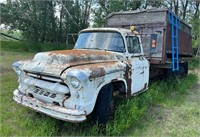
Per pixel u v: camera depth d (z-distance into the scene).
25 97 3.81
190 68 13.84
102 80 3.64
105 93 3.83
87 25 23.66
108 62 4.19
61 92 3.40
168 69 7.82
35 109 3.59
